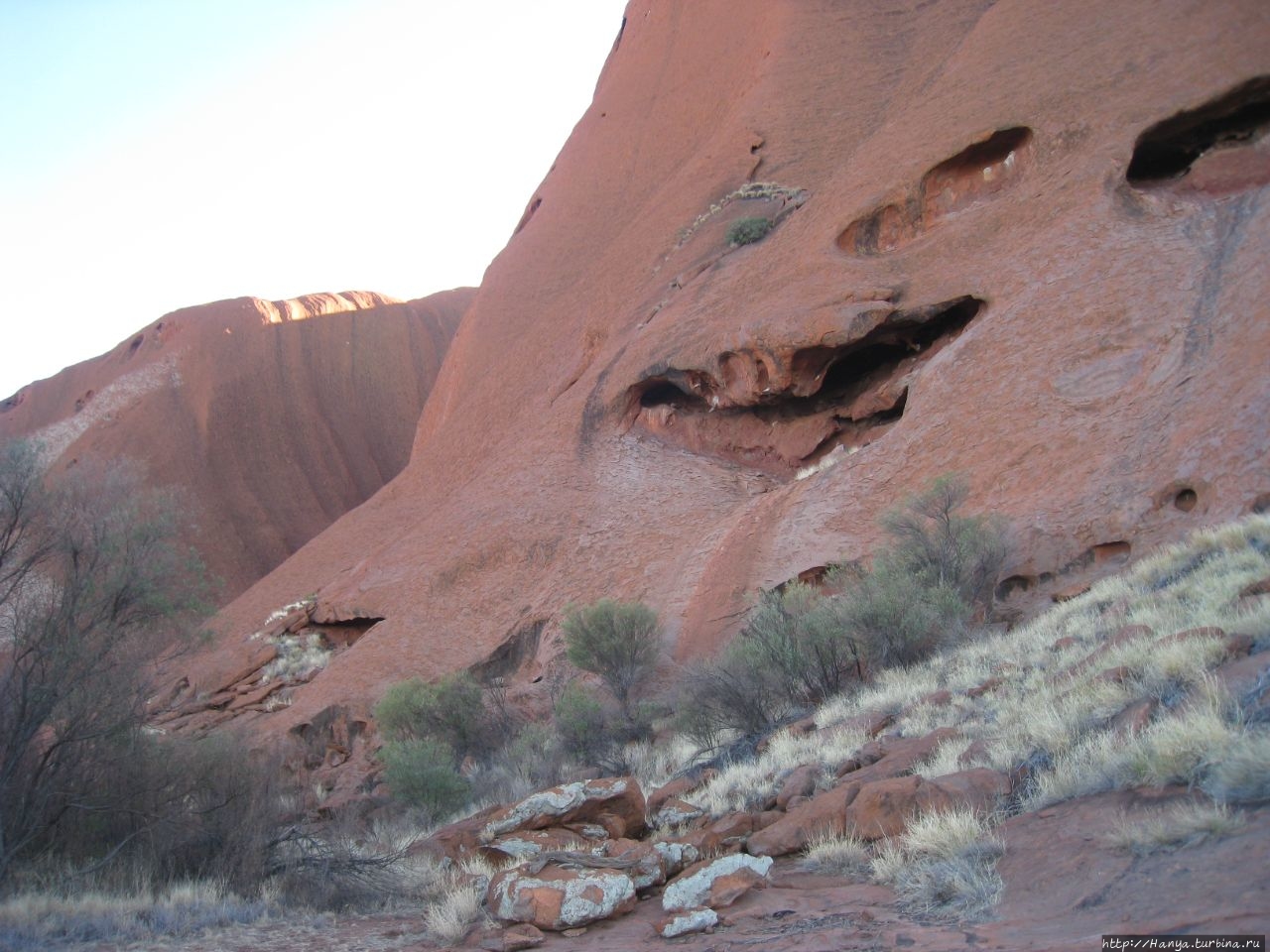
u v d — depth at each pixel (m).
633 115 42.06
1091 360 16.09
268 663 26.39
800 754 9.13
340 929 6.88
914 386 19.06
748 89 36.25
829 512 18.08
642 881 6.50
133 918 6.90
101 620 9.63
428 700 17.72
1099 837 4.82
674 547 21.02
